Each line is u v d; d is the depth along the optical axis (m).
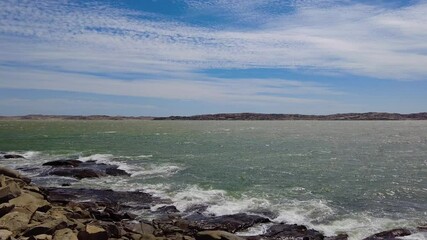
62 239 14.06
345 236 18.50
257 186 30.08
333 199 26.17
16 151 55.22
